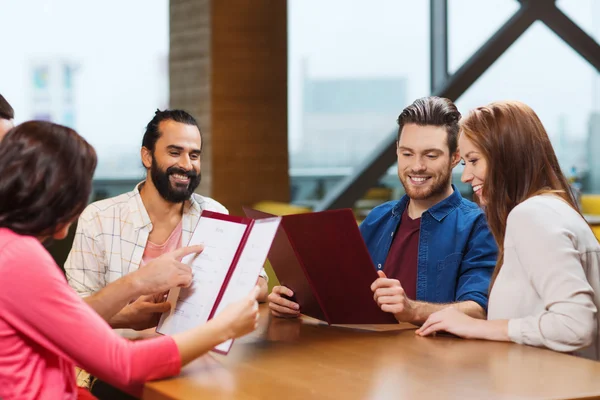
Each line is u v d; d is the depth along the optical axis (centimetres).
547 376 155
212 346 161
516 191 190
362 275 197
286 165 514
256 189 505
